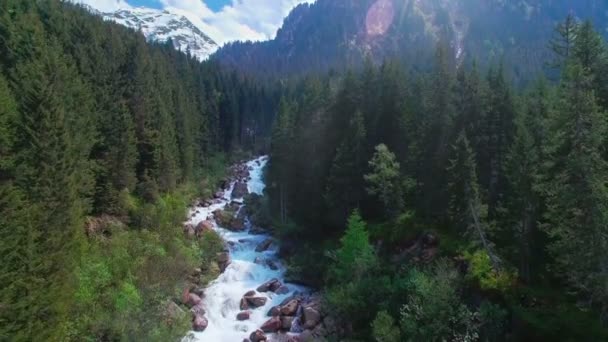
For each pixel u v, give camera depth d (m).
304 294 39.28
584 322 22.70
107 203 42.78
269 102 127.69
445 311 23.50
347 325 30.61
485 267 29.14
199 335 32.75
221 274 43.34
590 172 20.06
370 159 48.06
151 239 40.53
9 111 26.30
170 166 57.53
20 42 38.22
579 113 20.38
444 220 38.22
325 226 50.53
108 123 45.81
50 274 23.78
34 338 20.69
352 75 58.50
